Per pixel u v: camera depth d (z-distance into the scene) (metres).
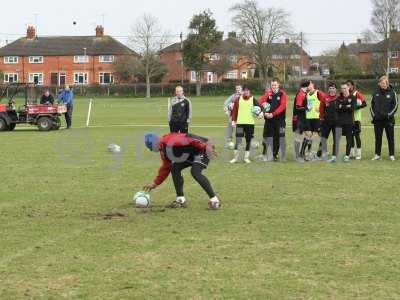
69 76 112.06
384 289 6.22
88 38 113.88
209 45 98.81
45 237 8.41
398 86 87.50
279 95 16.94
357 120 17.16
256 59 100.81
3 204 10.80
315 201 10.94
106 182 13.34
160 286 6.37
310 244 7.94
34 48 112.88
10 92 39.91
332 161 16.69
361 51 119.62
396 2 99.06
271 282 6.46
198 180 10.16
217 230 8.77
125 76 104.19
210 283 6.45
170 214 9.91
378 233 8.50
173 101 15.34
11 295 6.15
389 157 17.14
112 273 6.80
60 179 13.80
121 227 9.00
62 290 6.28
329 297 6.01
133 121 36.50
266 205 10.60
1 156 18.50
